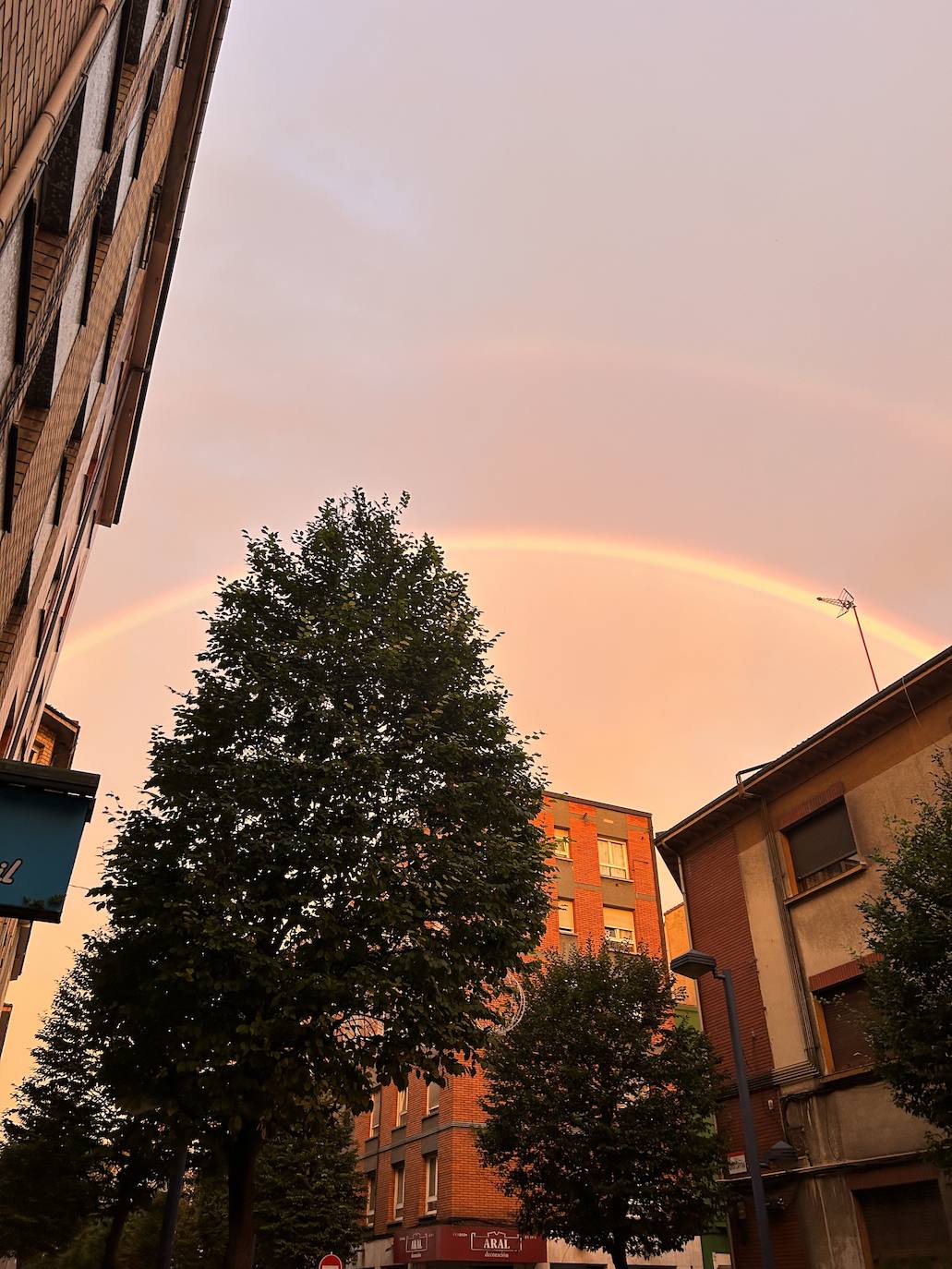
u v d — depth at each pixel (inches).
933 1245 548.4
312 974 374.3
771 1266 456.8
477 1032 432.1
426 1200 1105.4
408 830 436.5
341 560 536.4
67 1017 722.8
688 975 538.3
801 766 759.7
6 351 229.6
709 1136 648.4
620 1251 623.2
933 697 656.4
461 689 521.3
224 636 492.4
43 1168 684.1
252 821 428.1
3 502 278.1
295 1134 412.5
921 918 479.5
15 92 193.3
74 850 203.8
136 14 347.3
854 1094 628.7
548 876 511.2
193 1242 1119.0
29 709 719.1
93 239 324.2
